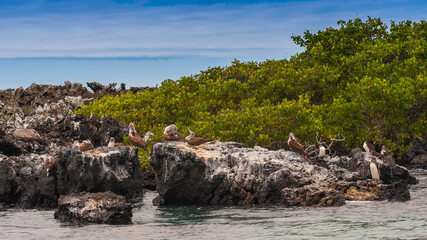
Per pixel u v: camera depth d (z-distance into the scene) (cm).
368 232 1700
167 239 1652
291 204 2195
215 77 5384
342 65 4816
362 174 2545
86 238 1675
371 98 4053
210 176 2308
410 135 4325
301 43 5453
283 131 3719
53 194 2408
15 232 1803
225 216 2028
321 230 1741
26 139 2095
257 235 1692
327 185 2253
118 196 1972
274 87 4659
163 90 4875
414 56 4519
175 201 2402
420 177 3275
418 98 4106
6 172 2461
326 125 3944
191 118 4459
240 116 3694
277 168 2252
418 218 1898
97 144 3538
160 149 2344
